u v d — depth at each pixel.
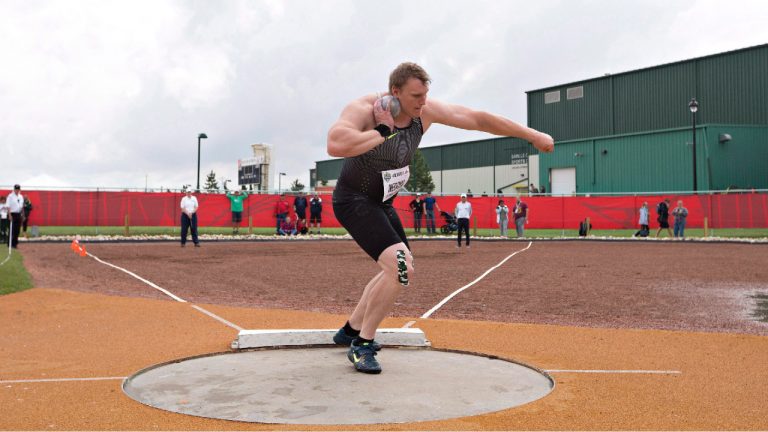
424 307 7.43
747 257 15.93
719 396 3.61
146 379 3.88
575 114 49.44
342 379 3.85
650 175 40.41
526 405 3.35
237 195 26.97
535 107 52.12
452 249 19.72
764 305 7.55
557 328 5.98
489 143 61.00
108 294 8.41
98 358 4.65
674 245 22.05
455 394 3.53
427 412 3.18
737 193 29.77
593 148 43.41
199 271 11.85
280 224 26.81
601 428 3.00
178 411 3.21
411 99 3.77
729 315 6.82
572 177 44.88
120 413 3.20
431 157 67.00
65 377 4.01
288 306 7.57
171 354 4.77
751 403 3.47
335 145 3.52
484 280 10.35
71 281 9.85
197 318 6.60
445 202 31.08
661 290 9.05
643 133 40.75
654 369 4.31
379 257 4.00
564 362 4.53
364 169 4.00
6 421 3.10
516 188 57.66
